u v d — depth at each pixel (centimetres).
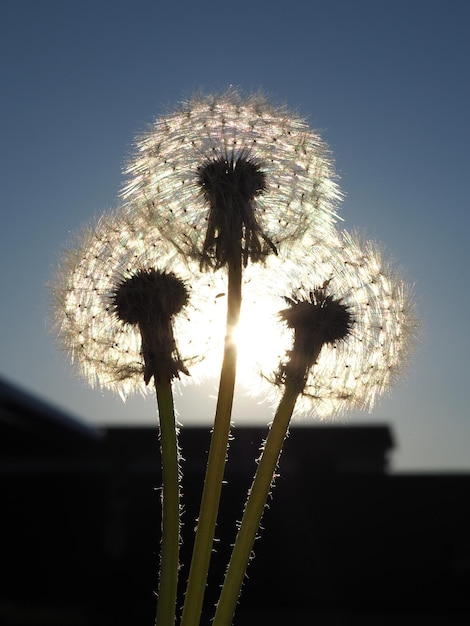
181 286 28
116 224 30
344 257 30
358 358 29
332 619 88
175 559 26
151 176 30
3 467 94
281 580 90
